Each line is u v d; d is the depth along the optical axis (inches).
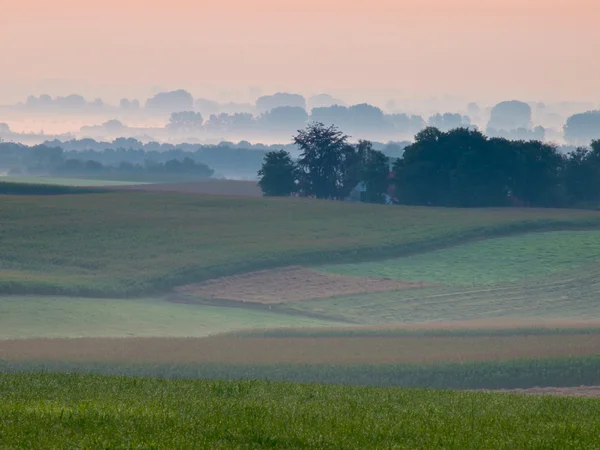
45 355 6855.3
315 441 2094.0
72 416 2289.6
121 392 3068.4
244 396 3080.7
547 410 2952.8
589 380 6166.3
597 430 2454.5
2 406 2450.8
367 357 6943.9
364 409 2743.6
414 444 2129.7
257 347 7485.2
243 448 2009.1
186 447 1966.0
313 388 3545.8
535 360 6756.9
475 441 2191.2
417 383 6033.5
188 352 7126.0
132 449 1914.4
